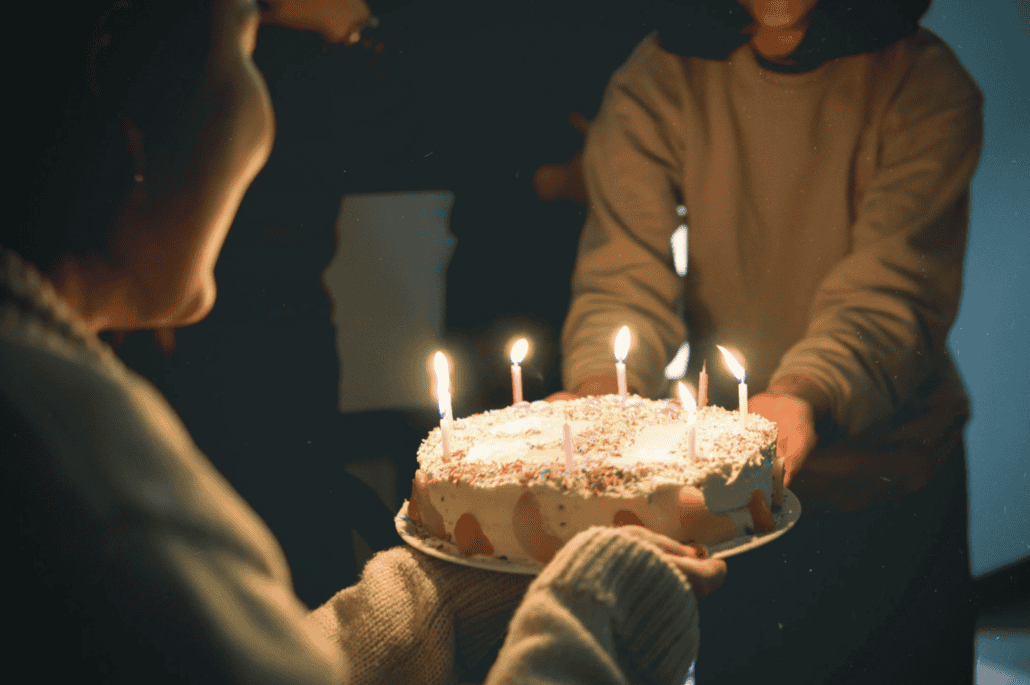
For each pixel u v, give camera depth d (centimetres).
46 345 41
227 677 38
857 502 166
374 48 204
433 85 206
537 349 229
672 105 173
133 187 49
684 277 183
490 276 225
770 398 152
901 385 157
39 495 37
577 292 181
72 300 51
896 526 168
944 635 174
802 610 175
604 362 166
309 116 214
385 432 224
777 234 172
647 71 175
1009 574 207
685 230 180
